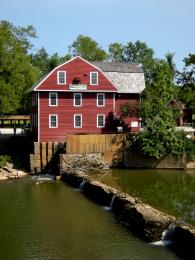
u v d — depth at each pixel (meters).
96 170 42.88
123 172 42.53
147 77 103.06
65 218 27.62
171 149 44.31
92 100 48.91
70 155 43.28
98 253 21.30
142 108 47.69
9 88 49.22
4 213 29.02
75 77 48.00
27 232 24.88
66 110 48.16
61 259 20.75
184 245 21.22
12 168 45.31
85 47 98.88
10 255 21.38
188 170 44.09
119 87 51.41
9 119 64.38
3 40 48.94
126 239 23.20
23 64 52.09
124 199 28.08
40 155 45.16
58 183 39.91
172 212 26.44
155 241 22.67
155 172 42.62
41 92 47.34
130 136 45.28
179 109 54.03
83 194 34.88
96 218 27.53
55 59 84.88
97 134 46.00
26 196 34.22
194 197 31.11
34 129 50.06
